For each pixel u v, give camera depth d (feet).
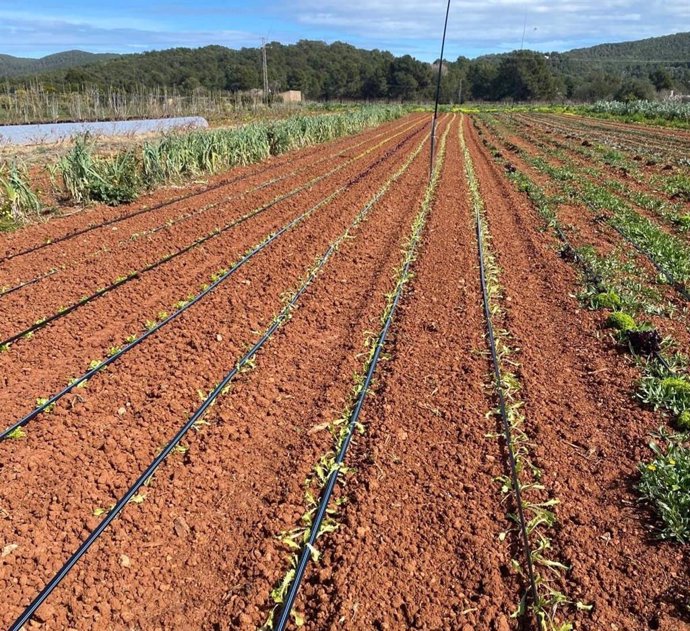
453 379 19.51
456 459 15.70
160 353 20.81
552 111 207.62
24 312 23.49
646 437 16.22
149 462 15.57
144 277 27.30
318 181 50.06
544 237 35.37
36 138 66.54
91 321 22.98
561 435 16.61
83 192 39.99
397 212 40.63
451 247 33.01
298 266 29.50
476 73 350.02
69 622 11.37
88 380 19.01
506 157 71.77
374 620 11.28
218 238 33.06
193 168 49.37
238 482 15.10
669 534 12.96
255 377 19.69
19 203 35.63
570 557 12.56
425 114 188.65
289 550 13.00
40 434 16.33
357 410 17.67
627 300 25.03
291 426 17.30
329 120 87.04
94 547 12.91
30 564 12.39
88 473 14.94
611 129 114.42
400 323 23.49
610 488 14.56
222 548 13.19
